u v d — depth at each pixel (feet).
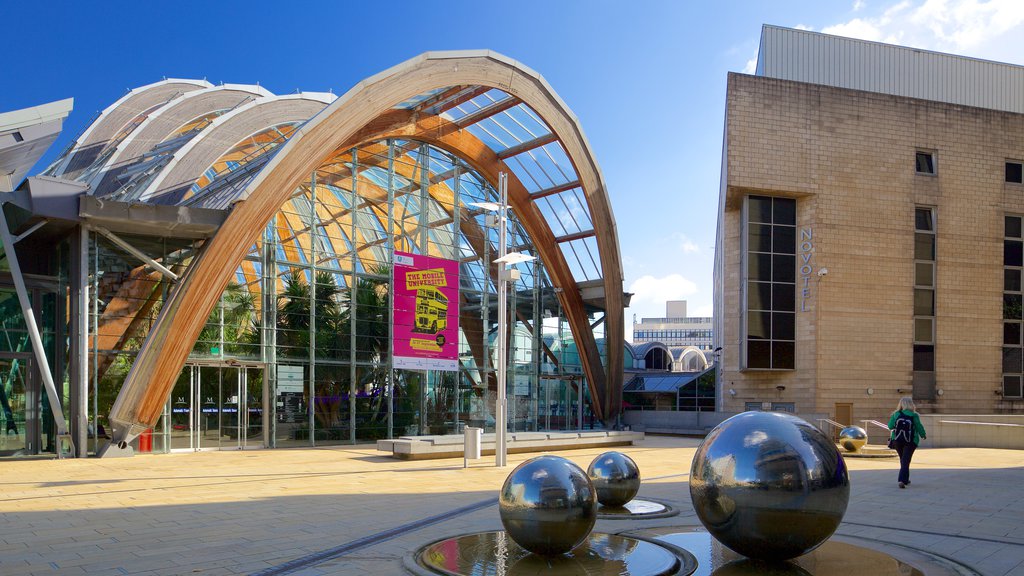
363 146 97.91
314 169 81.66
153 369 71.46
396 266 99.76
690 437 117.60
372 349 97.25
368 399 96.12
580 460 71.26
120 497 42.86
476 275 111.04
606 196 113.39
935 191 129.08
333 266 93.81
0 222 64.49
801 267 123.65
